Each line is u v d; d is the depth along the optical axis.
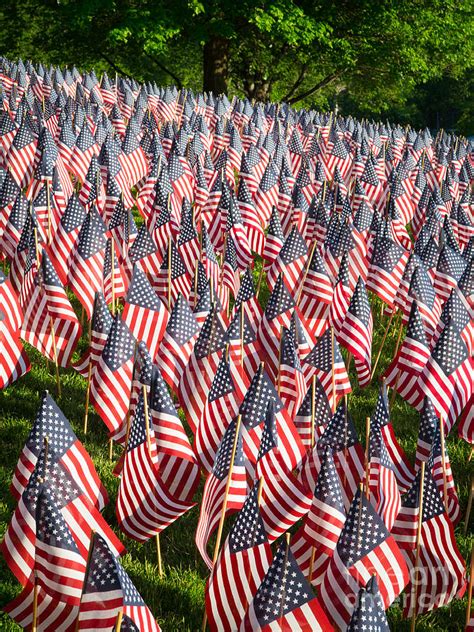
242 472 7.48
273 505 7.93
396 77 56.47
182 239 14.24
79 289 12.97
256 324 11.90
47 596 6.43
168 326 10.42
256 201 18.92
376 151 29.09
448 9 53.28
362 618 5.26
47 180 16.25
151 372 9.23
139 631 5.56
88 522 7.07
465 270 13.11
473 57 58.22
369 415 12.09
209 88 54.91
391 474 8.24
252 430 8.23
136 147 20.00
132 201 19.55
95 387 9.95
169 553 8.60
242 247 15.99
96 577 5.72
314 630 5.70
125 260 14.11
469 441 10.66
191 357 9.87
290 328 10.78
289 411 9.89
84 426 10.87
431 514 7.50
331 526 7.19
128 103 30.36
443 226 17.83
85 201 17.91
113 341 9.86
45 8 59.31
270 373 11.15
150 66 68.12
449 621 7.94
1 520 8.77
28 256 12.87
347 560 6.56
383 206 21.56
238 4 47.53
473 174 25.64
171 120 29.92
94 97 29.06
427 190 19.88
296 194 18.05
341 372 10.47
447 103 121.50
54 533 6.25
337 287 13.17
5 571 8.07
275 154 22.70
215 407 8.91
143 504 7.93
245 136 26.31
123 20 48.12
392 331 15.73
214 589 6.54
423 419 9.01
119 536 8.73
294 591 5.69
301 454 8.16
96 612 5.72
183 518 9.21
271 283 14.17
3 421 10.75
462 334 11.44
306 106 74.12
